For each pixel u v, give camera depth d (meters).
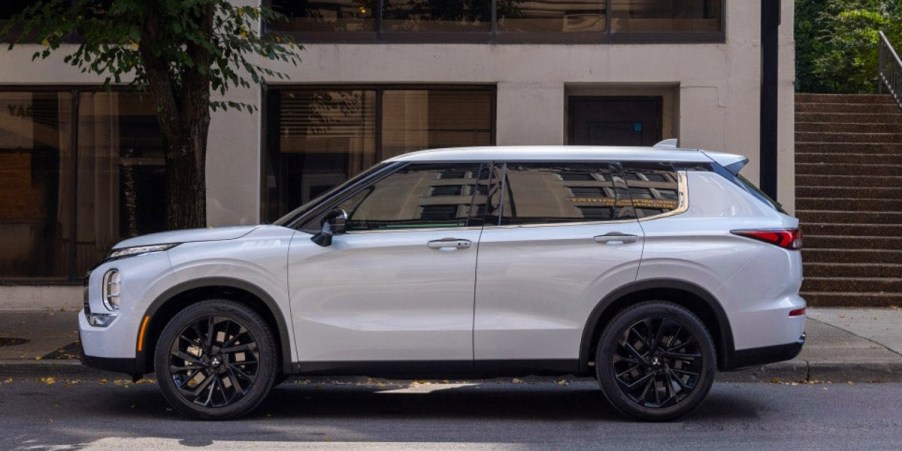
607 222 7.87
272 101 13.98
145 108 13.97
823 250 14.80
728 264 7.77
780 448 7.17
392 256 7.77
